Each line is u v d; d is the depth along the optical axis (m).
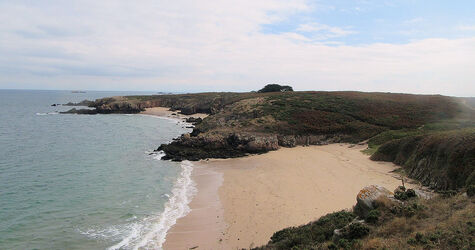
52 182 30.28
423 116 54.47
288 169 34.09
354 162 35.12
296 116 56.44
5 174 33.03
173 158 42.25
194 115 106.94
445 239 9.57
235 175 33.03
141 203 24.64
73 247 17.55
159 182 30.72
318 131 51.12
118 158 42.47
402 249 9.45
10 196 26.00
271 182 29.27
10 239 18.47
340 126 52.06
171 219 21.52
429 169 26.09
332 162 35.88
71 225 20.45
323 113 57.59
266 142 46.03
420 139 31.34
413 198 14.00
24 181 30.47
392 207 12.95
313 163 36.12
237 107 66.44
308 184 27.80
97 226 20.34
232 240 18.17
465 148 23.27
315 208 21.94
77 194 26.70
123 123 86.56
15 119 91.31
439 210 12.09
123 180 31.31
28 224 20.58
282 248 13.30
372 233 11.43
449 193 14.19
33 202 24.64
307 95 72.69
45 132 66.75
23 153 44.47
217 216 21.83
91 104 132.38
